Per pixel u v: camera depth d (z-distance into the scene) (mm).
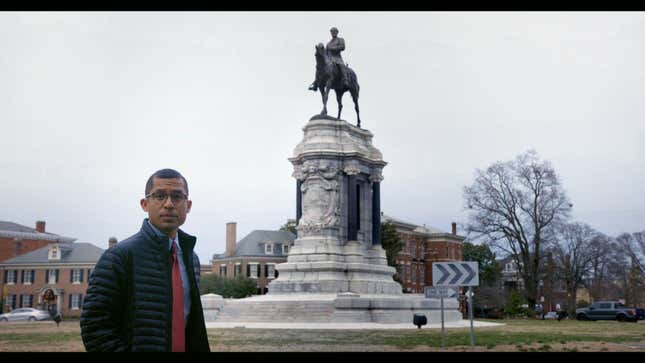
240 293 96750
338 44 53656
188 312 6129
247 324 38781
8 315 71312
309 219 49031
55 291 93812
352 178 50094
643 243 100438
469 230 72125
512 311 73938
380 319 40312
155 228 6109
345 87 53625
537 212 69188
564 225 71750
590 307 60750
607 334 30438
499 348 22047
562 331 33219
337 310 40625
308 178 49625
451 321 46375
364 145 53656
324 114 51812
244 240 109812
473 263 20906
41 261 94875
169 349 5789
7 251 103938
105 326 5664
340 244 49000
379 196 53375
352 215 49625
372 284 47812
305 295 44844
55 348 22203
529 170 69625
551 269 89062
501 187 70562
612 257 102750
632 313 58031
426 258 117688
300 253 48250
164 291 5871
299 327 35469
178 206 6137
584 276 100438
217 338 26453
